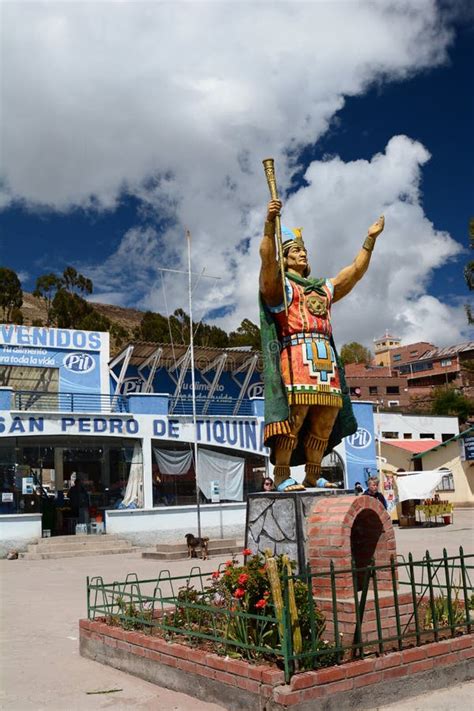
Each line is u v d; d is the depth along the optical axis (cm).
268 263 823
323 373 844
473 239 3772
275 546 804
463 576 712
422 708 580
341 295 918
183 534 2548
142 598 771
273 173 823
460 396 6644
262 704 557
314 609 636
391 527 762
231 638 641
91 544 2309
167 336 5547
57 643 906
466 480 3838
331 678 561
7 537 2266
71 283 8150
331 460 3039
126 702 635
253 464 2872
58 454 2556
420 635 665
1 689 692
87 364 2892
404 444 4016
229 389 3353
